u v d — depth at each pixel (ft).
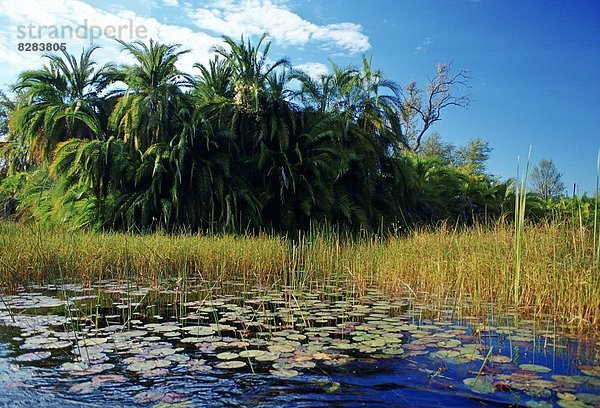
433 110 91.81
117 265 20.48
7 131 75.31
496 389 6.97
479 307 13.28
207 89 45.57
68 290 16.35
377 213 41.96
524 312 13.29
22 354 8.64
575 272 13.32
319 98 44.70
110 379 7.35
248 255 22.94
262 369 7.91
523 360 8.48
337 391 6.93
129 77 42.19
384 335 10.34
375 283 19.81
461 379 7.46
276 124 39.37
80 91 49.32
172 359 8.43
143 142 38.50
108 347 9.17
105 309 13.02
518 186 12.76
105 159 35.45
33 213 43.14
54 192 37.91
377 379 7.41
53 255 20.04
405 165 46.78
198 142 39.34
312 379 7.45
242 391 6.91
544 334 10.57
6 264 17.81
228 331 10.62
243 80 41.24
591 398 6.64
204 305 13.83
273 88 42.19
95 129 43.50
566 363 8.33
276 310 13.17
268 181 39.63
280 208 39.24
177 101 40.68
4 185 53.98
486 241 19.86
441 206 47.67
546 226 18.97
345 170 39.06
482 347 9.37
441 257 18.83
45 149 44.73
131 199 36.24
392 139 46.68
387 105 47.14
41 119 44.68
